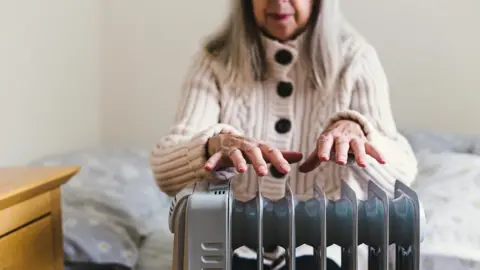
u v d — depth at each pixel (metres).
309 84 0.85
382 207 0.57
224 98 0.86
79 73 1.66
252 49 0.85
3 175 0.83
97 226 1.06
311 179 0.82
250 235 0.57
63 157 1.40
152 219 1.25
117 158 1.46
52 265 0.84
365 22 1.61
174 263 0.58
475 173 1.19
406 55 1.59
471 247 0.98
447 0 1.54
